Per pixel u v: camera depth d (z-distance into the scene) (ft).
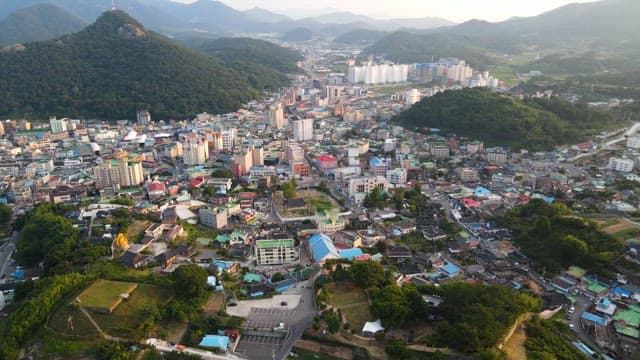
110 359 644.27
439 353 650.02
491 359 614.34
